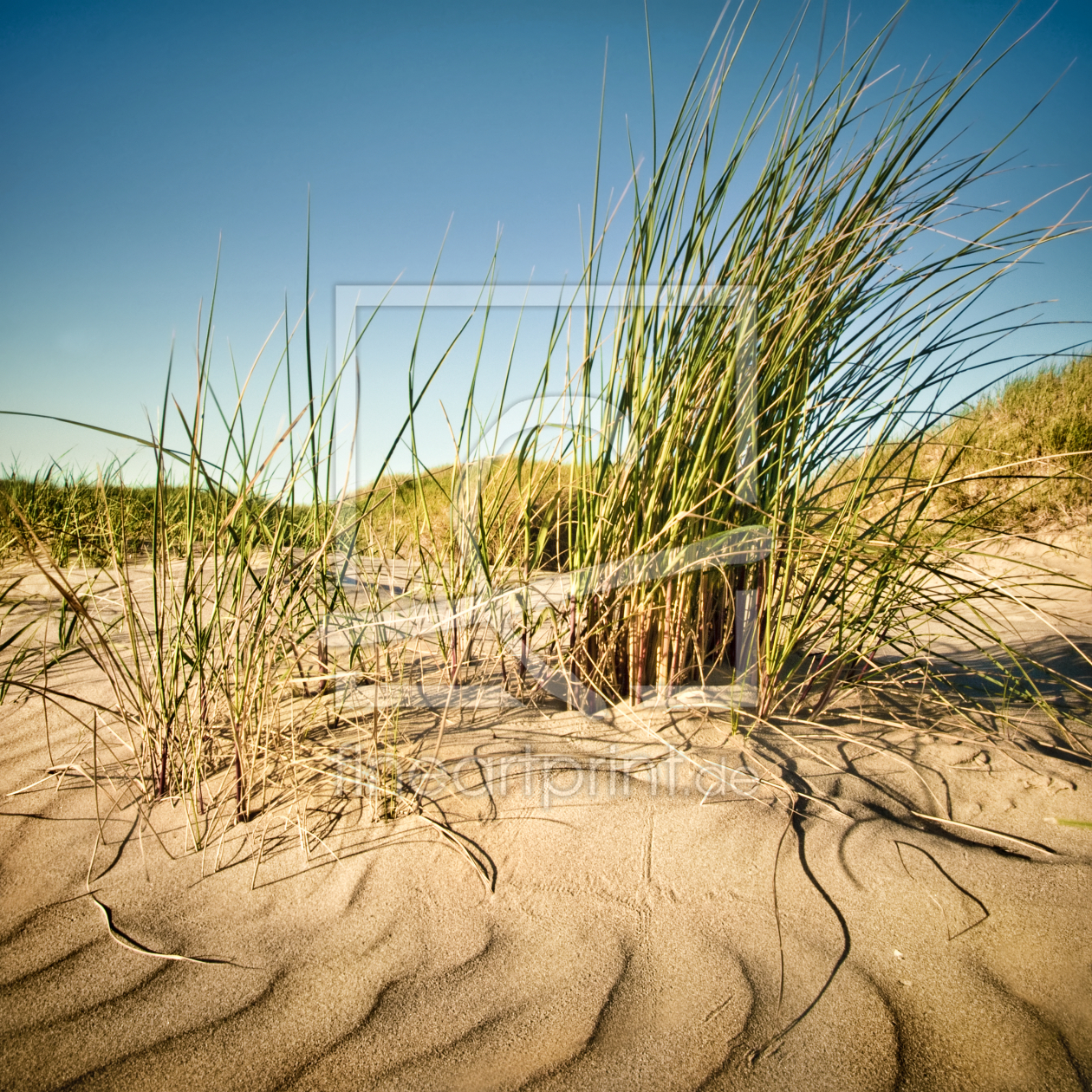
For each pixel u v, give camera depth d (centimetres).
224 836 128
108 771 150
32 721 173
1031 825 129
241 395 143
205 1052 87
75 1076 84
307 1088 82
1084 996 92
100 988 96
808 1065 84
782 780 141
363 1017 92
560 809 133
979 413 465
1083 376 508
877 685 178
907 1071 83
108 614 249
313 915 109
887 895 111
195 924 108
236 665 136
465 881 116
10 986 96
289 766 147
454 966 99
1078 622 270
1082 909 107
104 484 140
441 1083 83
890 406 154
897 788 141
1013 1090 80
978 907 108
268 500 150
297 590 153
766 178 156
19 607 263
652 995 94
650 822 129
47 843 126
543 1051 87
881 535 164
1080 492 415
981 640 252
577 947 102
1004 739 163
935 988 94
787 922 107
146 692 140
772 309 156
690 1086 82
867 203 157
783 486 164
